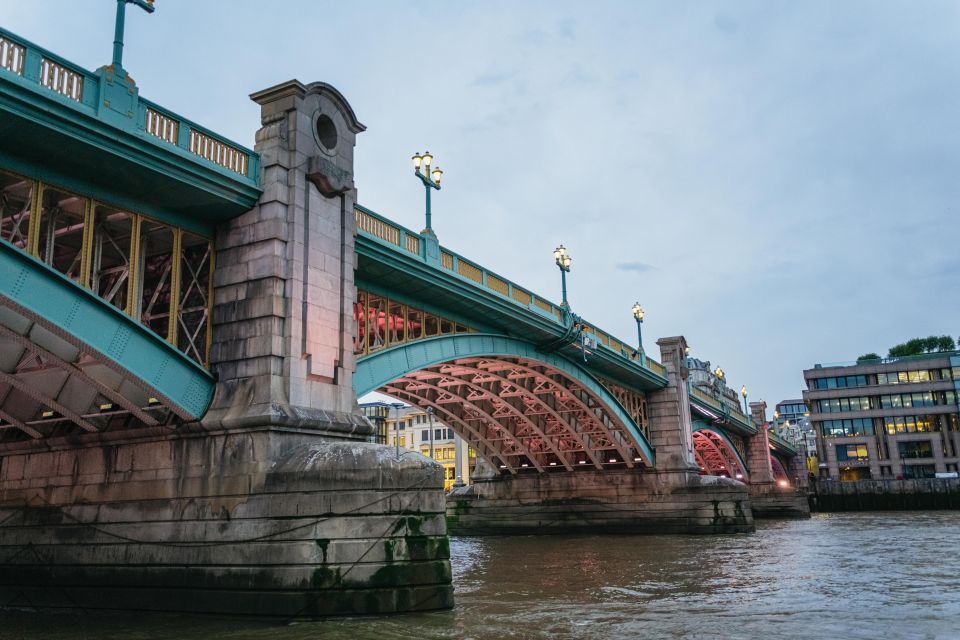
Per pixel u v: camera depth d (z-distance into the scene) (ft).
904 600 73.97
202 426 67.21
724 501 183.52
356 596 60.18
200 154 68.08
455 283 106.52
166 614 64.69
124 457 71.72
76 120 57.36
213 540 64.44
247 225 72.84
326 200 76.79
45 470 76.23
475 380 157.07
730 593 80.48
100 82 60.59
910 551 127.95
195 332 72.08
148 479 69.67
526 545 158.81
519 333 134.10
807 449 521.24
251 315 70.18
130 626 59.62
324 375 72.64
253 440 65.36
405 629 56.85
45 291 58.39
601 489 193.36
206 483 66.33
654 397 196.03
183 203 69.46
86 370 67.05
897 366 386.32
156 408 68.54
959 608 68.90
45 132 56.54
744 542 155.22
